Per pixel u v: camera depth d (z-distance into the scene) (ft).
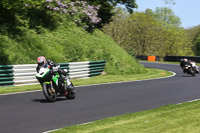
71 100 38.58
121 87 53.21
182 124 23.73
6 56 62.44
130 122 25.27
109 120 26.25
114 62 87.86
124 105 35.35
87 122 26.27
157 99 40.22
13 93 44.11
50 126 24.54
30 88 49.16
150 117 27.32
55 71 36.29
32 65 58.49
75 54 79.51
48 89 35.99
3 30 73.15
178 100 39.58
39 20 87.81
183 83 61.41
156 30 238.27
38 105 34.32
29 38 75.20
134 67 91.09
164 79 70.59
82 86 54.08
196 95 44.29
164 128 22.43
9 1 73.20
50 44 78.84
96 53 86.58
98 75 79.10
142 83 60.44
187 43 294.25
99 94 44.29
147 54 233.76
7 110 31.19
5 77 53.11
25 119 26.96
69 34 90.79
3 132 22.45
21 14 84.79
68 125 25.02
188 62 81.71
